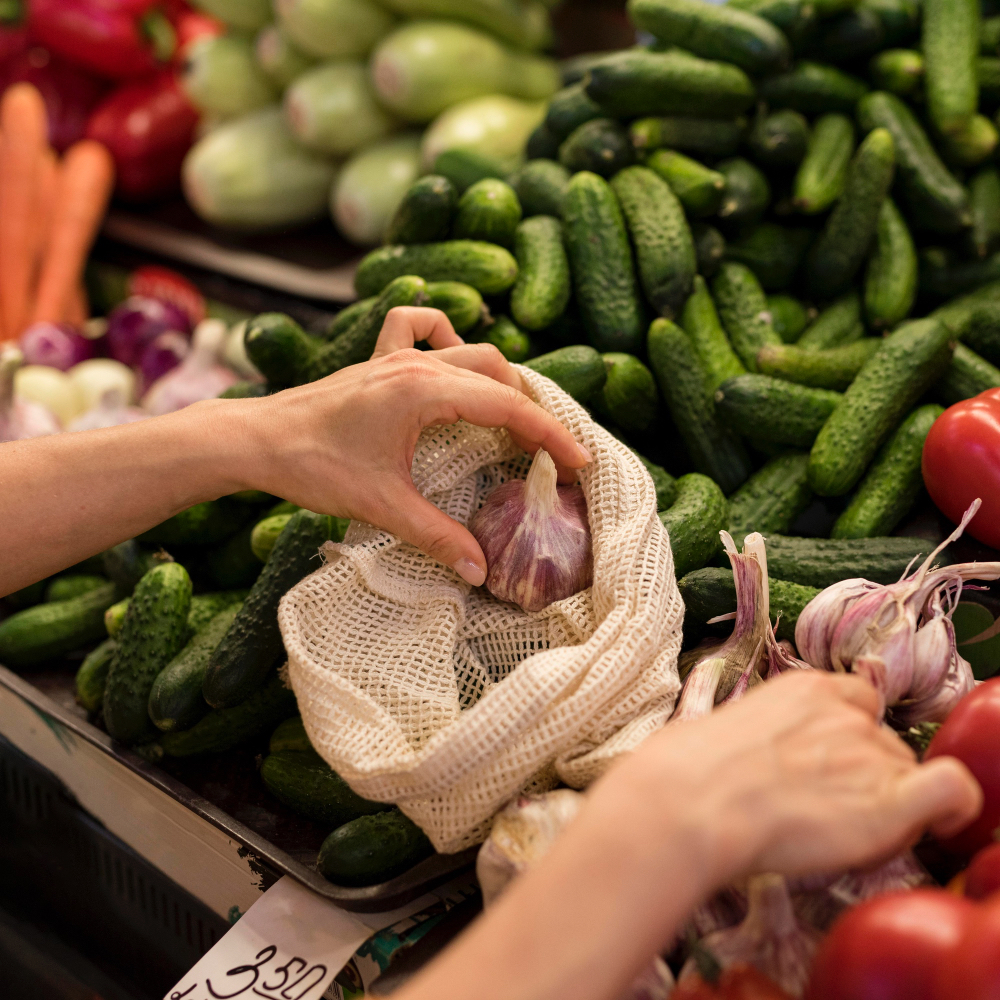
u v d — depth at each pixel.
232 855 0.91
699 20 1.37
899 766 0.55
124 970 1.14
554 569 0.88
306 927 0.80
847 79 1.46
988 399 1.02
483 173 1.49
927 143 1.42
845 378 1.22
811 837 0.50
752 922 0.60
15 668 1.19
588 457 0.90
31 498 0.89
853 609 0.82
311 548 0.95
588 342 1.28
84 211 2.30
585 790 0.78
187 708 0.97
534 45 2.29
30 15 2.38
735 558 0.86
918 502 1.13
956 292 1.43
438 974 0.46
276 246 2.28
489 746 0.72
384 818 0.83
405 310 1.02
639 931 0.45
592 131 1.37
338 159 2.32
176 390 1.79
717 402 1.14
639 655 0.78
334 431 0.86
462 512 0.96
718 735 0.52
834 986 0.54
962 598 0.97
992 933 0.49
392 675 0.83
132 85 2.48
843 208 1.34
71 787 1.12
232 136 2.28
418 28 2.13
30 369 1.93
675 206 1.28
